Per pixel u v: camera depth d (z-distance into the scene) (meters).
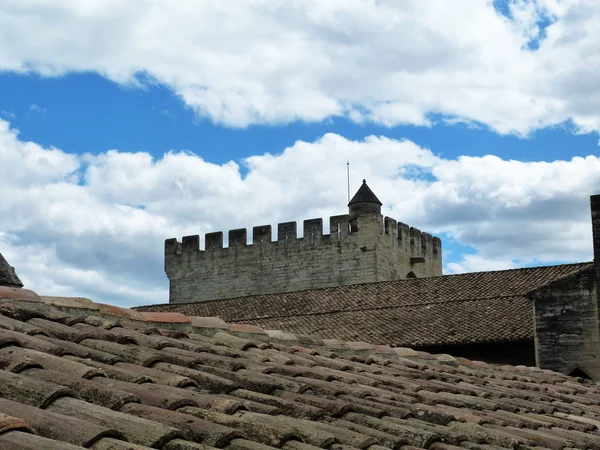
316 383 8.95
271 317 47.09
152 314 10.88
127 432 5.41
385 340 39.12
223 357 9.37
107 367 7.31
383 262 66.38
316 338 13.28
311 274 68.38
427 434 7.37
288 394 7.99
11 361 6.57
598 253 32.91
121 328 9.47
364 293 47.41
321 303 47.41
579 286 33.12
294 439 6.22
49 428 5.14
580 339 32.81
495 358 37.00
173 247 75.50
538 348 33.38
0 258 11.12
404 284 47.34
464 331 38.09
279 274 69.94
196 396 6.83
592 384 18.86
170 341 9.35
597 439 9.72
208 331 11.35
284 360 10.20
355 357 12.92
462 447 7.68
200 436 5.73
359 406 8.09
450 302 42.47
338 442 6.46
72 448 4.68
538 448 8.32
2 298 9.05
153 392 6.62
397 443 6.98
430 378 12.62
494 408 10.59
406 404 8.95
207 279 73.44
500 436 8.31
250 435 6.12
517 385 14.64
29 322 8.56
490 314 39.62
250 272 71.31
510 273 45.56
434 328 39.38
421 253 72.50
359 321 42.75
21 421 4.87
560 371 32.81
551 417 11.06
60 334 8.41
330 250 67.75
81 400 5.87
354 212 66.94
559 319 33.22
